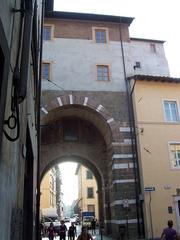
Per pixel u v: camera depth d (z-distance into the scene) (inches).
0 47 121.5
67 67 1032.2
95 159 1115.9
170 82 1023.6
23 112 245.1
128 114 997.8
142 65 1203.2
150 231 846.5
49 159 1093.1
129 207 893.2
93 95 1008.9
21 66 153.7
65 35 1077.1
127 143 957.8
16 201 199.3
